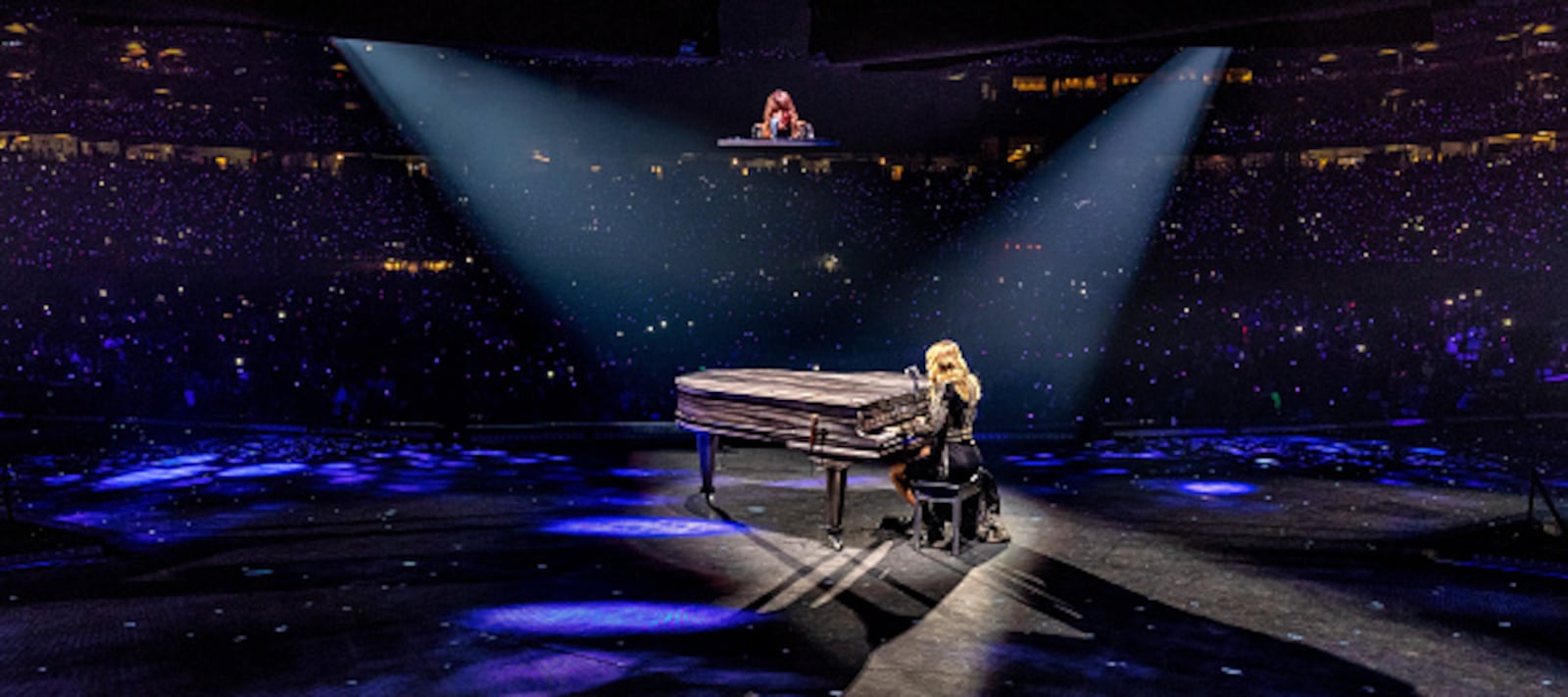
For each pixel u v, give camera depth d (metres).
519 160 39.62
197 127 39.38
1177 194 39.59
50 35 36.62
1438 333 23.69
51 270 32.28
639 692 5.20
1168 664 5.64
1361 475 11.62
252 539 8.52
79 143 40.81
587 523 9.04
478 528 8.84
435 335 26.19
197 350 21.94
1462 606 6.69
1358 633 6.16
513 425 14.59
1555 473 11.91
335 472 11.70
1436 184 34.75
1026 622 6.38
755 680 5.37
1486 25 30.52
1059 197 40.12
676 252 39.19
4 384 17.44
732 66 36.69
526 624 6.27
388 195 39.59
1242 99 40.16
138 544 8.38
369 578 7.30
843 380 8.95
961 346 25.45
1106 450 13.43
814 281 38.53
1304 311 28.03
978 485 8.16
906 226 40.19
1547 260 29.14
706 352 26.17
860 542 8.32
